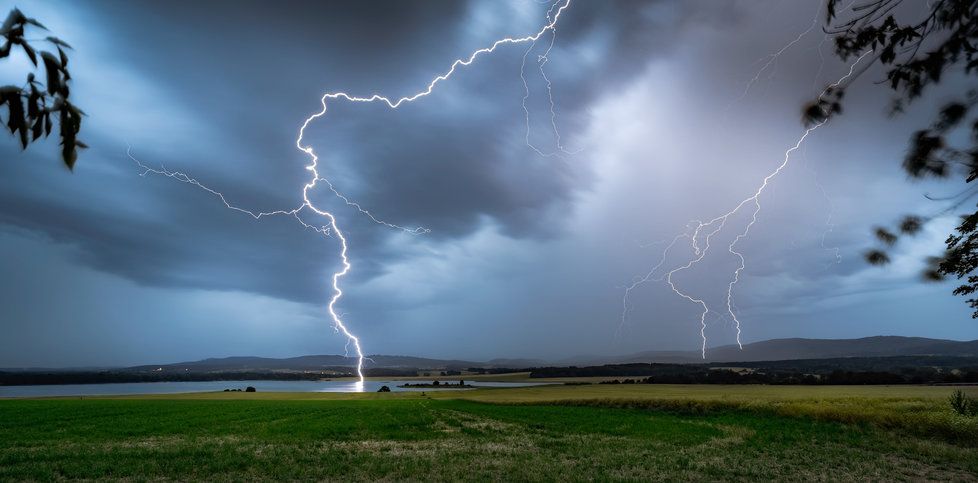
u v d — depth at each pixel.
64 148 2.17
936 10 3.28
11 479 14.04
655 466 16.62
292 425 28.39
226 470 15.71
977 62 3.26
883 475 15.43
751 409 32.44
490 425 29.00
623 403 40.31
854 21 3.51
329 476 15.05
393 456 18.45
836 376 79.00
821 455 18.66
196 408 40.62
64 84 2.12
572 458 18.20
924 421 23.53
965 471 15.96
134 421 30.28
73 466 15.66
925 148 3.41
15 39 2.04
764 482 14.52
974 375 73.75
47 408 39.28
